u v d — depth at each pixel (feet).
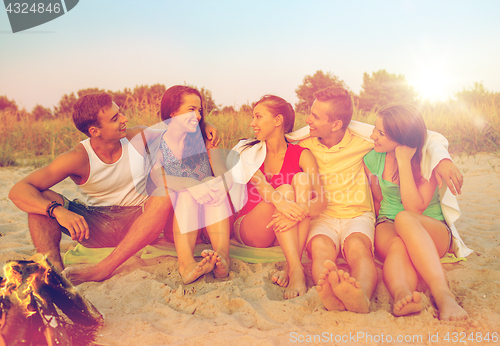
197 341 5.62
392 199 8.40
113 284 7.57
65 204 8.07
